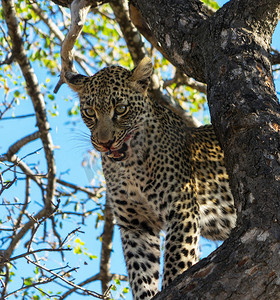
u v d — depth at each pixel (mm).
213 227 10961
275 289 5316
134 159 10305
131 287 10500
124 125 10203
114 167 10508
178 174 10375
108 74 10445
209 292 5484
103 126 10031
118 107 10211
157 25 8781
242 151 6355
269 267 5383
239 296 5379
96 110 10234
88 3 9836
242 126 6523
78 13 9758
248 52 7254
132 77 10414
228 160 6543
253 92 6809
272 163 6078
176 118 11258
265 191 5875
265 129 6375
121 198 10578
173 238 9953
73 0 9891
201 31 8078
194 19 8414
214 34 7688
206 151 11148
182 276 5828
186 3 8750
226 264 5578
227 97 6883
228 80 7027
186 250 9891
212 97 7062
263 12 7602
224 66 7203
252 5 7602
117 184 10516
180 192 10258
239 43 7363
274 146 6207
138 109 10375
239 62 7145
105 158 10617
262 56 7266
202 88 14383
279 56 9922
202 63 7945
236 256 5566
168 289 5781
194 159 10969
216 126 6902
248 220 5781
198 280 5633
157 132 10484
